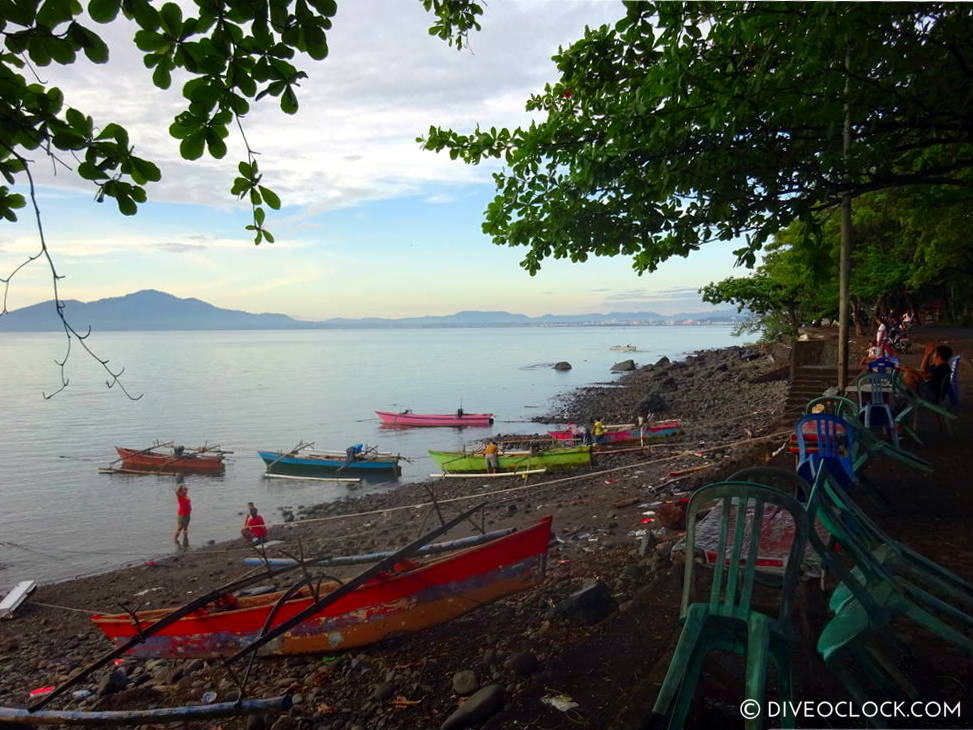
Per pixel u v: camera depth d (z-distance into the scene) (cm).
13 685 916
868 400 923
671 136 644
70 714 551
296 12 323
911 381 1048
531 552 738
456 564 702
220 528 2248
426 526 1711
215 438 4275
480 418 4319
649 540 817
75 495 2834
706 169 623
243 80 333
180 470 3241
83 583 1622
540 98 909
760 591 439
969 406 1245
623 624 481
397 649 669
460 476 2572
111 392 7575
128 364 12762
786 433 1195
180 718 519
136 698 712
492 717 394
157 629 674
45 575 1798
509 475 2445
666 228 712
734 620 265
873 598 287
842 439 648
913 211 1339
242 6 312
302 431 4444
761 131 656
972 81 602
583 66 765
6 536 2220
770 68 715
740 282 4381
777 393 3203
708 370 5088
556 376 7919
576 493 1827
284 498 2673
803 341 1623
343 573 1246
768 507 458
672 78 633
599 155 675
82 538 2181
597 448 2636
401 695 531
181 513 2047
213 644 775
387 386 7381
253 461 3509
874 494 668
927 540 567
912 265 2841
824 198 644
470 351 15775
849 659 373
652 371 6825
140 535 2200
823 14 572
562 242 773
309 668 690
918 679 351
